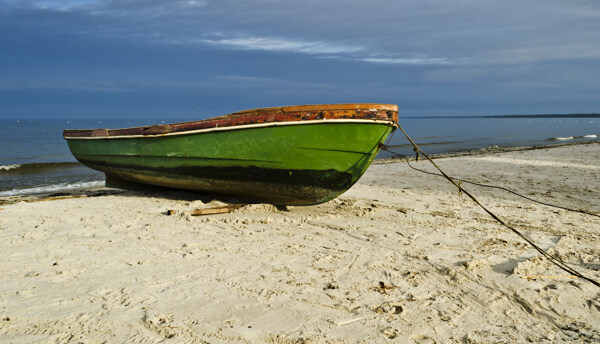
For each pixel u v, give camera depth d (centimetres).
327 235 495
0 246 441
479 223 560
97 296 323
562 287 342
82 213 596
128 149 714
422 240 478
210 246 447
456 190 840
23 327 274
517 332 277
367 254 427
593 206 686
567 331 278
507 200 731
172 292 332
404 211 628
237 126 568
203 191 716
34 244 450
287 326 281
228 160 599
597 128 7112
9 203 754
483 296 329
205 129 595
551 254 423
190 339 263
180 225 533
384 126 547
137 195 762
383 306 311
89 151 806
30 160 1833
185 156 634
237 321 287
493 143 3012
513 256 420
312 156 555
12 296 321
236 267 387
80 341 258
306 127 535
